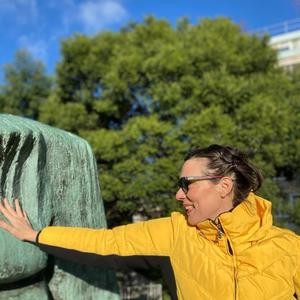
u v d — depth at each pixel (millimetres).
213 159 1290
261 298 1192
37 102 12141
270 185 7551
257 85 8180
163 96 7777
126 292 8656
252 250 1231
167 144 7410
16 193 1426
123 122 8867
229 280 1214
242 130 7453
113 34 9867
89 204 1783
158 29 9336
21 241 1401
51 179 1580
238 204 1285
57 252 1410
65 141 1669
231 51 8469
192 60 8086
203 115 7387
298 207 7715
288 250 1260
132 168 7469
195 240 1293
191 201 1304
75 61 9539
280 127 7605
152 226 1390
